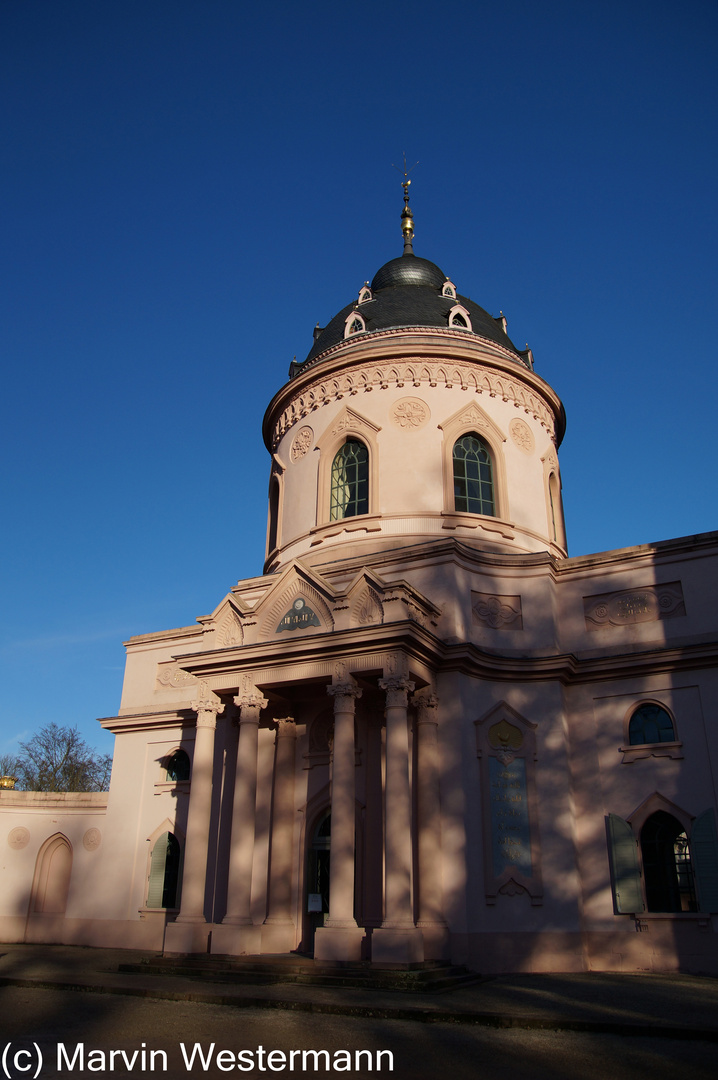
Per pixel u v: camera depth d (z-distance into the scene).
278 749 24.81
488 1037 12.44
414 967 18.34
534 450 30.91
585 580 25.69
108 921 28.39
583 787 23.67
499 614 25.14
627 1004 14.91
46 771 66.06
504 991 17.06
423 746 22.22
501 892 21.83
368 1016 14.27
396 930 18.56
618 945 21.77
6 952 26.31
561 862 22.42
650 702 23.58
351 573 26.11
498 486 28.78
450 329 30.86
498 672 23.97
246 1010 14.94
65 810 31.94
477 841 21.95
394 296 33.28
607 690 24.23
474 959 20.62
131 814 29.42
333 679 21.70
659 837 22.45
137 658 31.91
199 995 15.98
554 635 24.84
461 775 21.97
